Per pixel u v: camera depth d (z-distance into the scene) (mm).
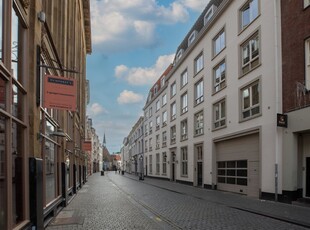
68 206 15625
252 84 19953
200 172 29984
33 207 8266
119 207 15203
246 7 21312
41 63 10180
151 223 10852
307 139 15430
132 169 85188
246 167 20812
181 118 36375
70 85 10586
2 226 6402
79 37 33094
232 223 10734
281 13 16922
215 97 25812
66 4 18016
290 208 13930
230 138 22688
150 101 55438
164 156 45406
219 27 25266
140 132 69000
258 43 19219
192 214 12828
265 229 9680
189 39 34500
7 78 6613
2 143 6516
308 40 15016
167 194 22453
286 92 16234
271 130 17391
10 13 6781
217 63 25484
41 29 9648
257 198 18609
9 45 6773
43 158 10305
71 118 21469
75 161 23531
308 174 15320
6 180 6621
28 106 8430
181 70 36531
